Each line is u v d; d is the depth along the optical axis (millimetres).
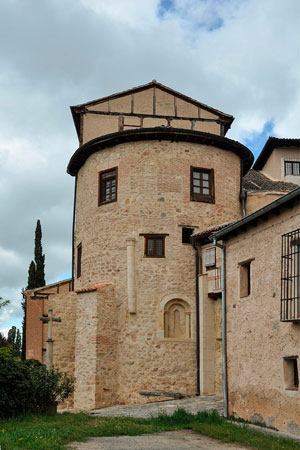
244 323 17031
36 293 30750
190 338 23281
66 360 25703
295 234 14570
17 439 11602
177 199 24359
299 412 13812
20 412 16719
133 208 24250
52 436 12102
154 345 23047
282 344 14820
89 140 26844
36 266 38406
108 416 17812
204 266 23578
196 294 23547
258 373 15961
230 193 25562
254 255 16750
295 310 14242
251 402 16234
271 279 15680
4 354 17375
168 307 23562
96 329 23016
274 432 14289
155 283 23609
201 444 12531
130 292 23406
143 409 19766
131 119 27047
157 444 12312
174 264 23797
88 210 25875
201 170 25000
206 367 22531
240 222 16781
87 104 27188
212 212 24766
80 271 26734
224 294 18375
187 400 21203
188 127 27359
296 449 11844
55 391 18000
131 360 22969
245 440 12797
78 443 12117
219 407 18781
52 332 25469
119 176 24766
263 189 28266
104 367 22922
